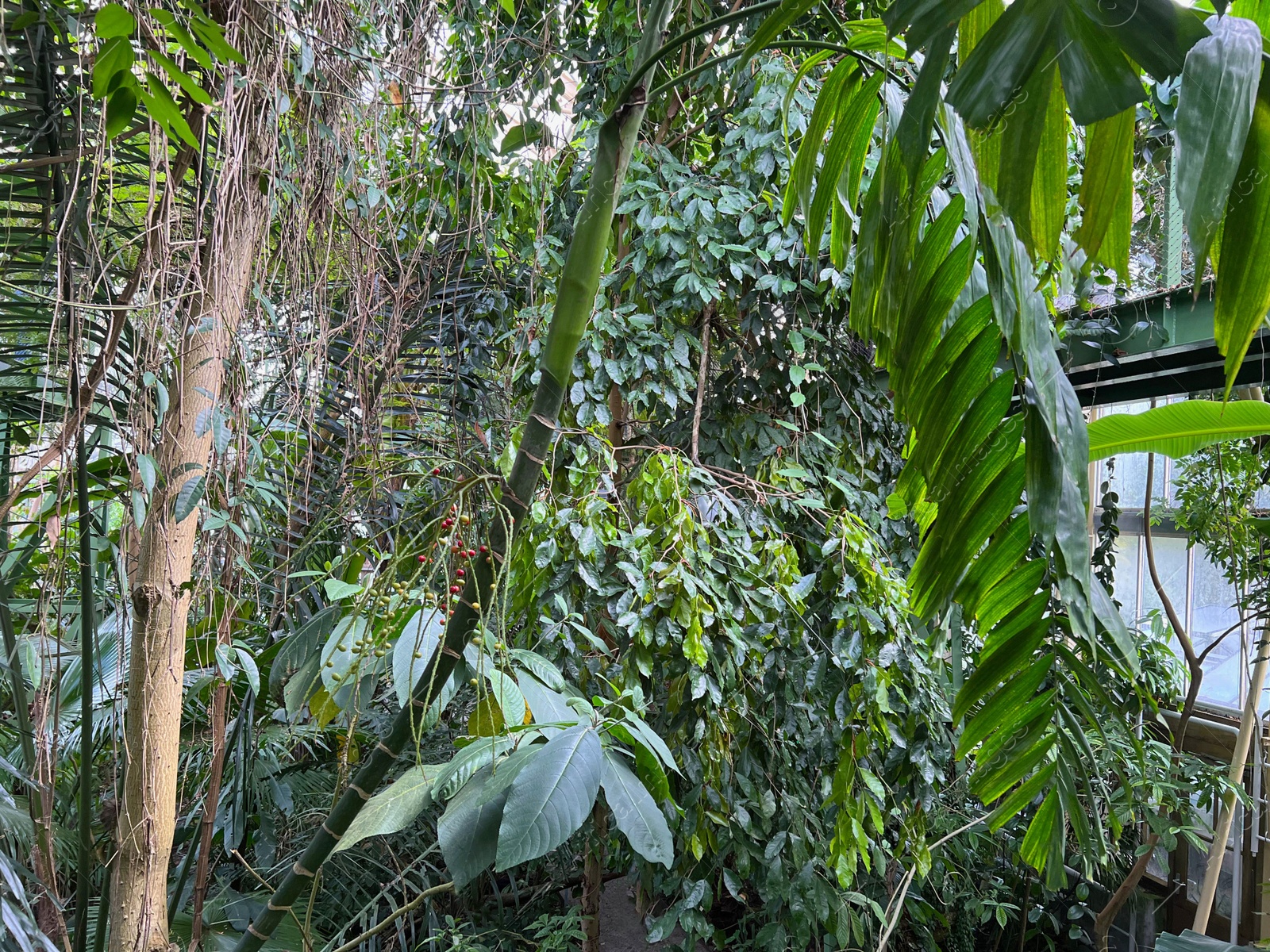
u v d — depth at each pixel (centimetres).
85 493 113
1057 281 127
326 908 210
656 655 167
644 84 85
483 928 233
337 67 141
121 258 115
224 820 173
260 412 152
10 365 116
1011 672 120
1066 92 61
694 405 225
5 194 102
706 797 161
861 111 106
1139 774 237
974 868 268
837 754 172
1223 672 301
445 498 98
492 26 194
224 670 130
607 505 163
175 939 164
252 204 123
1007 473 102
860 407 212
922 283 102
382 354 190
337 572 154
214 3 108
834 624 171
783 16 78
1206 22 64
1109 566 291
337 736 216
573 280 85
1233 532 261
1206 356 228
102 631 169
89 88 98
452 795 92
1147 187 233
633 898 288
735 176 199
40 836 120
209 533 136
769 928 166
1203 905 229
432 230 230
